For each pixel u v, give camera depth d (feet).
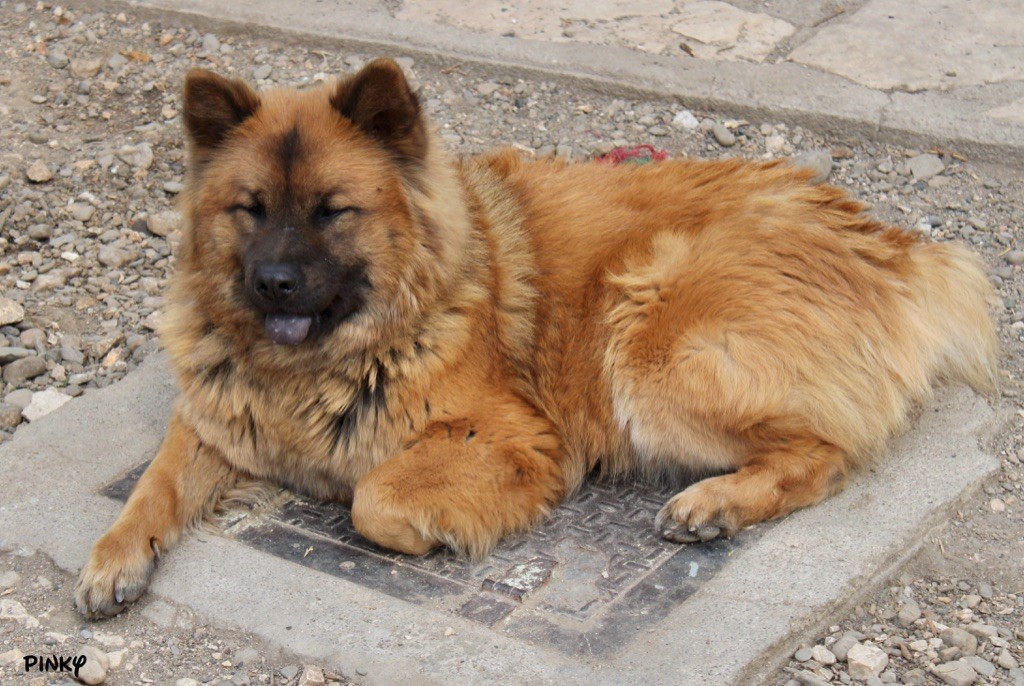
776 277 7.50
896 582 7.22
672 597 7.09
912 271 7.78
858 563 7.14
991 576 7.24
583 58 9.87
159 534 7.27
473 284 7.47
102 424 7.88
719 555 7.27
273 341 7.25
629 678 6.75
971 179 9.17
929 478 7.48
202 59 10.16
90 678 6.86
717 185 7.84
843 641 6.98
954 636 7.00
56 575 7.27
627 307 7.56
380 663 6.85
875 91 9.54
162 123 9.75
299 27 10.20
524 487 7.39
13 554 7.34
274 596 7.11
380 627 6.97
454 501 7.26
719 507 7.27
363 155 7.23
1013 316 8.41
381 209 7.23
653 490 7.67
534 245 7.72
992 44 9.88
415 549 7.30
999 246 8.79
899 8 10.27
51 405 8.12
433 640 6.91
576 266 7.70
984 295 8.00
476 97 9.82
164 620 7.09
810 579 7.08
